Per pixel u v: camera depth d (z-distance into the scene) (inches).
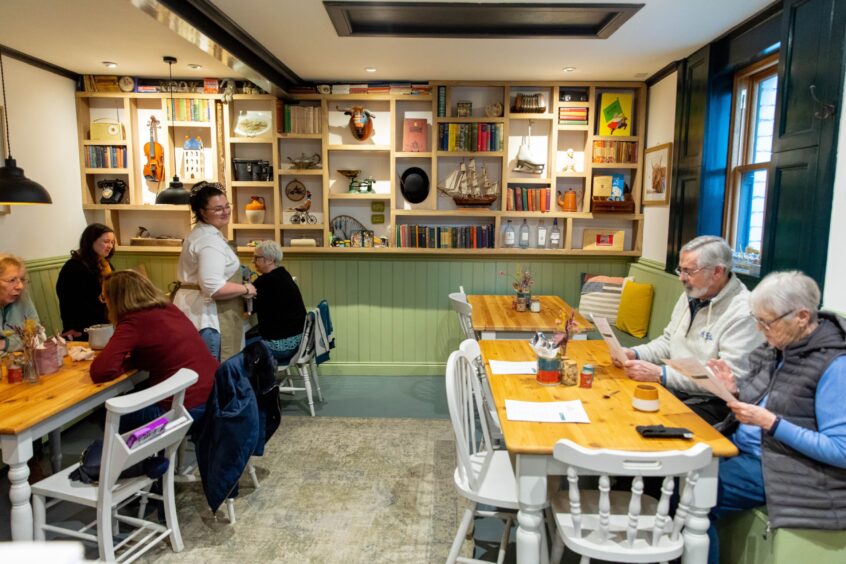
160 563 90.1
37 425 80.0
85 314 137.6
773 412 71.5
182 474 113.5
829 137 94.4
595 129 185.5
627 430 71.6
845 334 69.9
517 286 156.0
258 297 146.6
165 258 188.4
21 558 35.9
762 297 70.7
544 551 73.8
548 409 78.4
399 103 187.3
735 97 138.6
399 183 190.5
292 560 91.4
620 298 178.9
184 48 144.5
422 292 191.8
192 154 184.1
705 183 143.6
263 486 115.3
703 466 61.8
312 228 185.5
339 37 133.3
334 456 129.6
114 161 180.7
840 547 67.4
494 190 186.4
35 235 157.8
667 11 116.7
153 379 98.4
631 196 187.0
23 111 152.6
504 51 145.6
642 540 66.5
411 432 143.9
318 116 181.8
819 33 97.7
